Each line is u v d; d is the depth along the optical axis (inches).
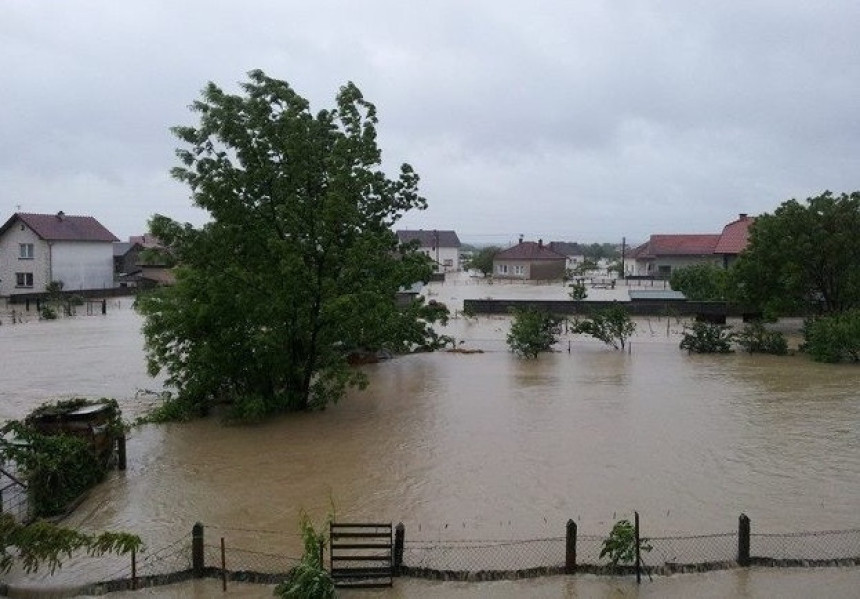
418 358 1231.5
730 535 442.6
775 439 695.1
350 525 410.3
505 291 2736.2
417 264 973.8
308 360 835.4
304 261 810.2
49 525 413.1
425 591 398.3
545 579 410.3
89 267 2402.8
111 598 395.5
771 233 1402.6
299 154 799.1
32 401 887.7
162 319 812.0
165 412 802.2
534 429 740.7
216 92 794.8
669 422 764.6
